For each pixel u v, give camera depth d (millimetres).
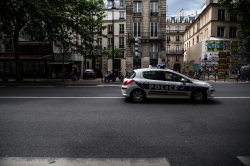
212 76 28609
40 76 27578
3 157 3609
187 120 6047
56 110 7324
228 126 5457
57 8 18375
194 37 41094
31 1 16469
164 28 32562
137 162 3443
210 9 30000
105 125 5527
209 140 4445
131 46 32906
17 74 20562
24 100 9367
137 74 9055
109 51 42906
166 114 6762
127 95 8953
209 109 7539
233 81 22141
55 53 27141
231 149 3979
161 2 32375
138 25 32844
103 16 21562
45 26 19828
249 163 3420
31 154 3734
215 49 28453
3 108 7633
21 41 27234
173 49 71312
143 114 6754
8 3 18703
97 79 25422
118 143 4262
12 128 5250
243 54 28438
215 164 3391
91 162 3436
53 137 4605
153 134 4816
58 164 3365
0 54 27438
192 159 3562
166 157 3631
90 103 8672
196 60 34375
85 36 20797
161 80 8914
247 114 6797
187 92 8836
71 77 25266
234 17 29984
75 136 4672
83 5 19703
